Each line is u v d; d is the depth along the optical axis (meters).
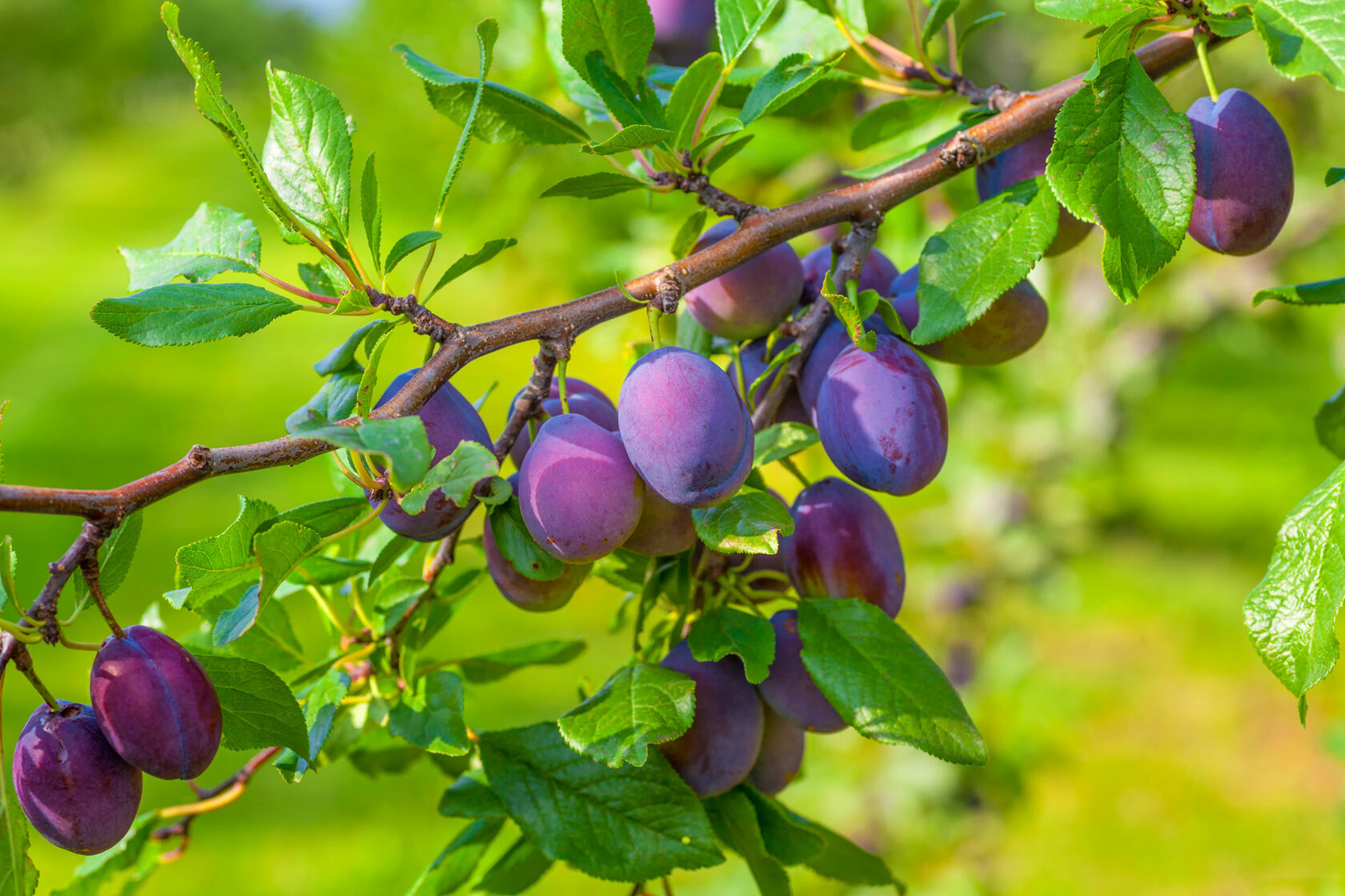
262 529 1.04
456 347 1.05
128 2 18.64
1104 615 4.43
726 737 1.11
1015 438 2.20
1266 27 1.04
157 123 23.11
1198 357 6.40
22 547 5.49
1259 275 2.12
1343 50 1.03
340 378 1.09
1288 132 1.97
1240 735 3.66
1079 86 1.12
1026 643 2.22
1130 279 1.06
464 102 1.13
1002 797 2.10
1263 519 5.14
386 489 1.05
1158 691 3.90
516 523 1.08
